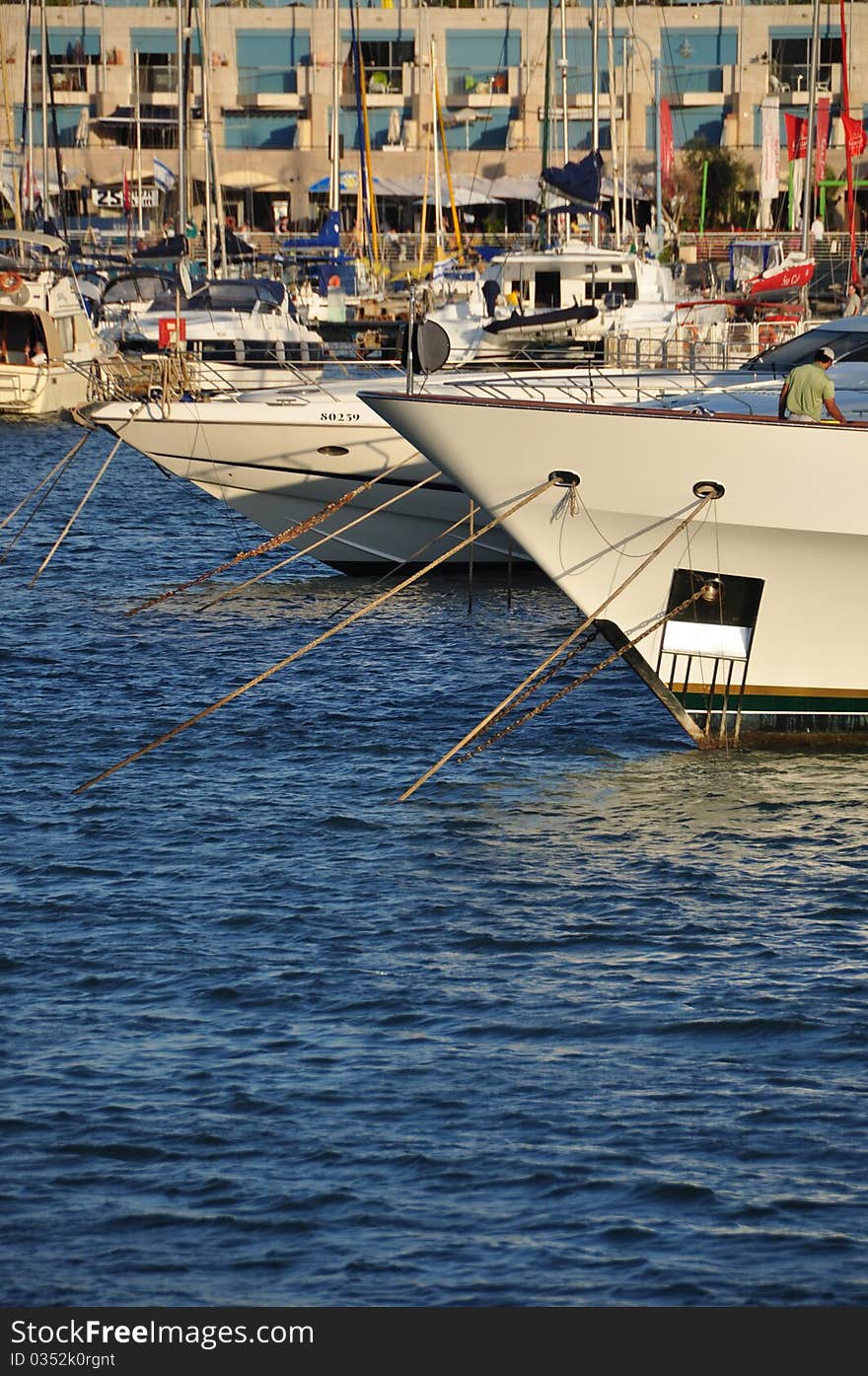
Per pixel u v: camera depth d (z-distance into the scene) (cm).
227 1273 2633
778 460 4788
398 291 18875
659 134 17262
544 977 3566
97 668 6131
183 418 7444
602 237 16238
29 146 19338
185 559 8406
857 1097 3089
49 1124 2988
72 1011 3406
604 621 5075
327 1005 3438
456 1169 2867
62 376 14525
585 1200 2783
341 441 7425
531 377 7181
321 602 7331
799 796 4691
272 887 4047
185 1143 2934
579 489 4903
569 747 5172
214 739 5247
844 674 5081
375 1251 2675
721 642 5041
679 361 8494
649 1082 3141
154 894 4000
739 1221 2731
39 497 10319
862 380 6109
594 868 4169
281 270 18038
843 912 3894
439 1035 3312
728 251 18200
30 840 4350
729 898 3978
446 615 7056
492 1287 2600
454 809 4594
